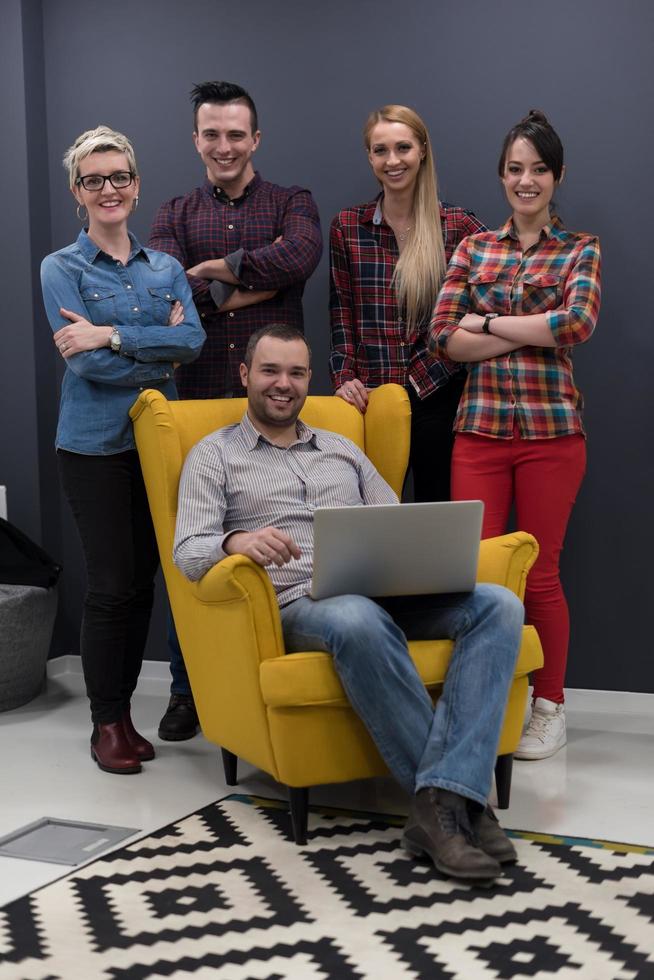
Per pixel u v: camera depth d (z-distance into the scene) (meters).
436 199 3.40
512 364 3.20
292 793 2.52
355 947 2.01
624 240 3.56
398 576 2.55
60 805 2.84
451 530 2.51
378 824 2.65
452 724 2.42
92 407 3.11
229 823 2.67
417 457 3.50
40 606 3.86
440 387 3.41
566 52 3.57
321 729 2.51
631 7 3.49
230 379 3.51
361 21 3.79
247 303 3.46
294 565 2.76
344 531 2.46
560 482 3.23
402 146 3.32
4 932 2.09
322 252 3.69
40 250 4.16
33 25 4.14
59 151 4.19
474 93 3.68
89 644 3.15
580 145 3.58
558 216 3.54
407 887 2.27
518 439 3.22
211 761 3.22
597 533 3.67
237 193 3.57
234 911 2.17
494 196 3.69
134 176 3.12
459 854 2.27
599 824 2.64
